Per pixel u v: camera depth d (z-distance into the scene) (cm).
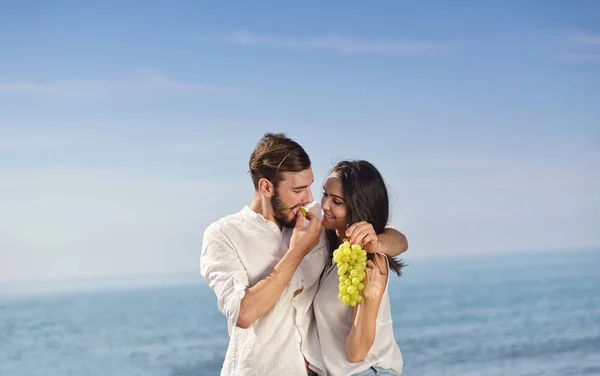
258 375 230
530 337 1400
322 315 231
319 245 239
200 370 1305
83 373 1350
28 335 1441
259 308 222
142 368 1321
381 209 233
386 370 230
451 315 1499
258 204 241
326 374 230
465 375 1259
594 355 1275
